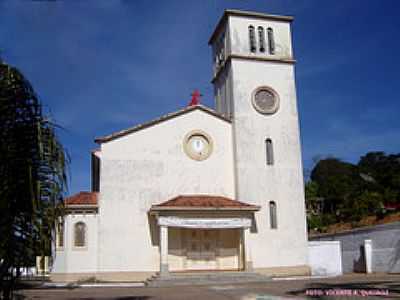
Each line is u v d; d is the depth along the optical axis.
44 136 8.53
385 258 33.28
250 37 34.06
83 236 28.81
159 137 31.06
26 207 8.20
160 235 28.28
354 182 67.50
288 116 33.19
